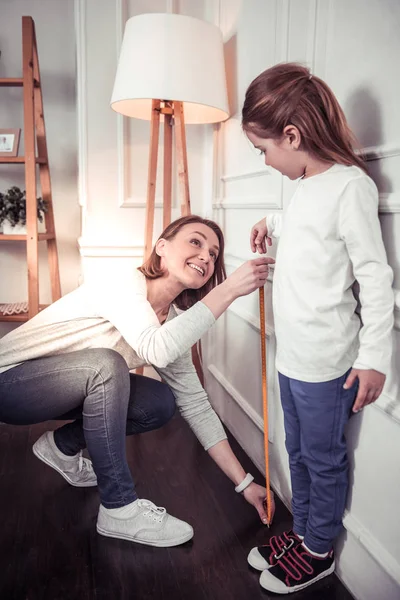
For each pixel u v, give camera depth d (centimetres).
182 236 171
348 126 145
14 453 226
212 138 275
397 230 130
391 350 123
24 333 174
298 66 141
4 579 153
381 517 138
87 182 280
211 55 232
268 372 200
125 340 175
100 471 167
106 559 162
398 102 127
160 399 188
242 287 158
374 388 122
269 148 143
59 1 291
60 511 185
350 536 151
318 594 150
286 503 191
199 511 187
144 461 221
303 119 134
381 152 133
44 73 296
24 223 276
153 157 248
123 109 254
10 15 289
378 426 138
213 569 159
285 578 151
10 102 294
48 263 310
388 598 135
